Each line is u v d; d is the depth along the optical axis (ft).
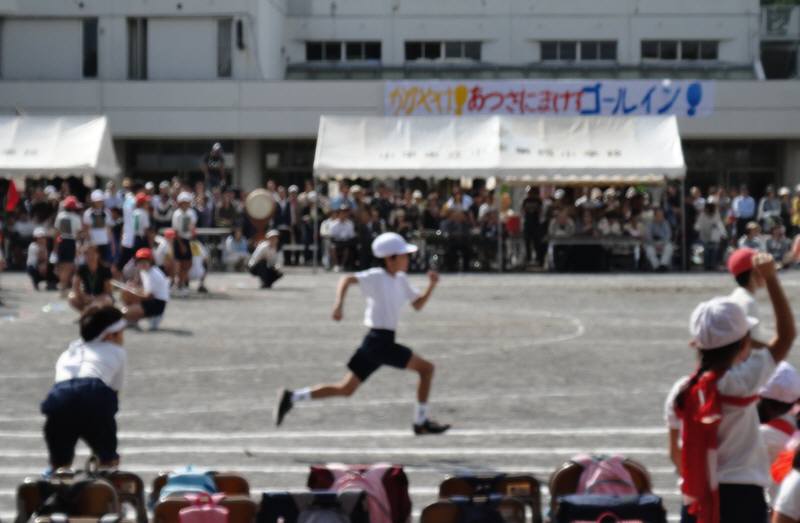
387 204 248.32
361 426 89.45
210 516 47.80
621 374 113.09
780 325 45.03
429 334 142.72
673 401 44.14
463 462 77.51
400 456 79.36
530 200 250.78
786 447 51.44
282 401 81.51
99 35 336.29
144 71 339.36
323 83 325.62
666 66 363.97
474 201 264.52
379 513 50.85
